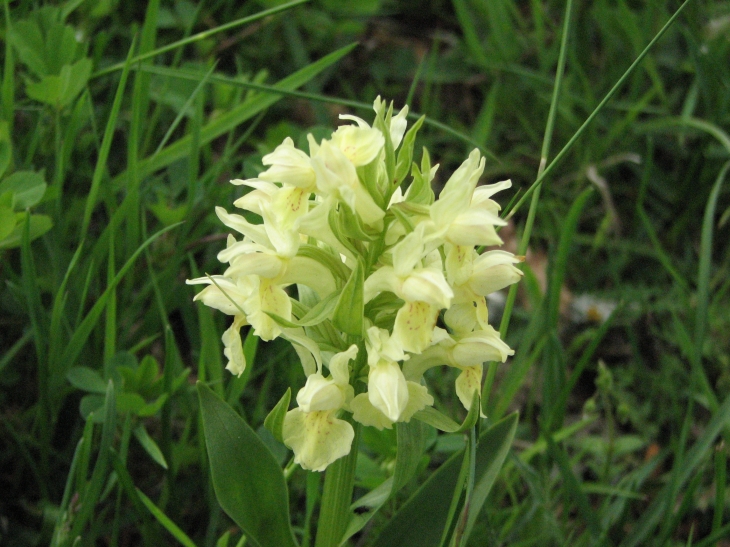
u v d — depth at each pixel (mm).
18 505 216
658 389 264
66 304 228
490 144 342
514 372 244
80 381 209
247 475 166
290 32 344
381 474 208
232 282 173
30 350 234
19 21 250
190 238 257
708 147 321
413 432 170
